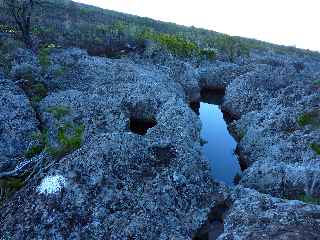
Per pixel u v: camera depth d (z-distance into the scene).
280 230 12.22
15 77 23.78
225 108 27.45
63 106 20.52
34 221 12.66
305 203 13.61
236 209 13.65
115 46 34.12
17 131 17.72
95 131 19.08
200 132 22.41
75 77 25.69
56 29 34.53
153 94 23.34
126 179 14.24
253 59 39.12
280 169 16.50
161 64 31.97
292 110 21.78
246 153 20.77
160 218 13.48
